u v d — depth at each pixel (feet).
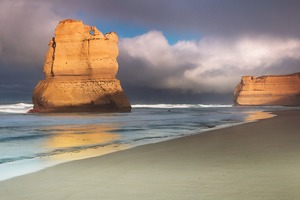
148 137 69.97
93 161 38.91
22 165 37.99
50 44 230.48
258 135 60.49
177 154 41.68
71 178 29.30
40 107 222.89
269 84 506.48
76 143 61.52
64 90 217.36
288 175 26.61
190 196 21.57
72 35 220.84
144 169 32.17
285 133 62.08
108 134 77.82
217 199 20.63
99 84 219.00
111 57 226.99
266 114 164.35
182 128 92.48
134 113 211.82
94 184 26.30
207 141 54.70
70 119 143.33
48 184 27.17
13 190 25.63
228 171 29.25
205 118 143.95
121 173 30.55
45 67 229.45
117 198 21.80
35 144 60.34
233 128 78.79
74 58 220.43
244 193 21.71
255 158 35.63
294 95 494.18
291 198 20.29
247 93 514.27
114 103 221.05
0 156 46.96
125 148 51.39
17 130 90.07
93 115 180.14
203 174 28.40
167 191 23.08
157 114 193.16
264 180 25.18
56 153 48.62
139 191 23.39
